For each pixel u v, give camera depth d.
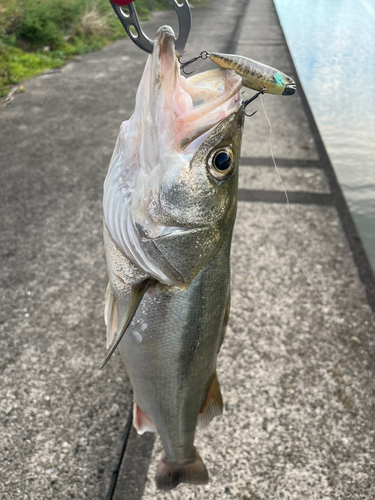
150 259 0.29
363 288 0.72
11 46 1.72
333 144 0.83
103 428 0.53
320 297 0.70
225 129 0.28
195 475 0.44
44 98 1.44
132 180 0.29
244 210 0.90
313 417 0.54
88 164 1.07
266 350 0.62
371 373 0.59
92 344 0.63
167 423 0.39
